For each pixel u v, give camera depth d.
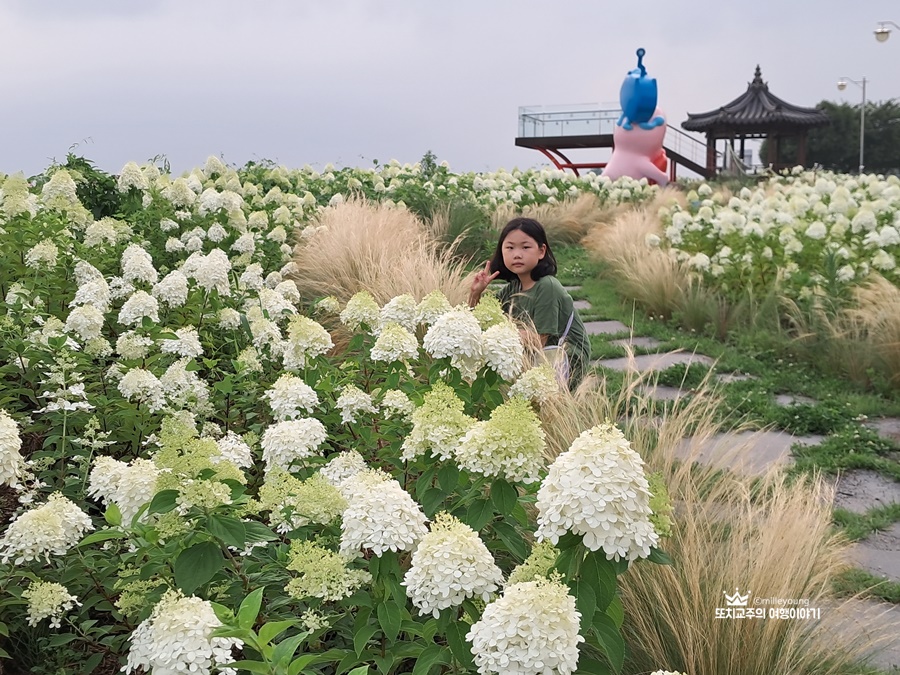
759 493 4.04
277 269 7.52
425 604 1.95
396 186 14.01
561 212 16.12
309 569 2.13
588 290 11.14
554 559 2.05
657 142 28.36
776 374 7.20
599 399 4.49
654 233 12.77
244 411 4.06
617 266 11.35
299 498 2.36
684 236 11.30
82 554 2.69
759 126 38.25
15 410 3.80
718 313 8.67
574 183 19.53
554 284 5.18
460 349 3.05
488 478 2.41
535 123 35.47
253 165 14.16
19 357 3.82
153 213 7.23
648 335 8.83
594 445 1.92
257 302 5.33
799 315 7.99
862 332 7.50
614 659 1.94
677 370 7.07
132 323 4.31
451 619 2.00
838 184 19.53
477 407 3.35
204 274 5.05
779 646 2.88
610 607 2.14
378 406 3.55
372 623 2.23
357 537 2.12
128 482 2.49
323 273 7.55
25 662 2.67
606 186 19.84
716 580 3.02
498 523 2.46
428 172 17.00
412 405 3.17
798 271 8.90
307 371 3.74
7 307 4.04
